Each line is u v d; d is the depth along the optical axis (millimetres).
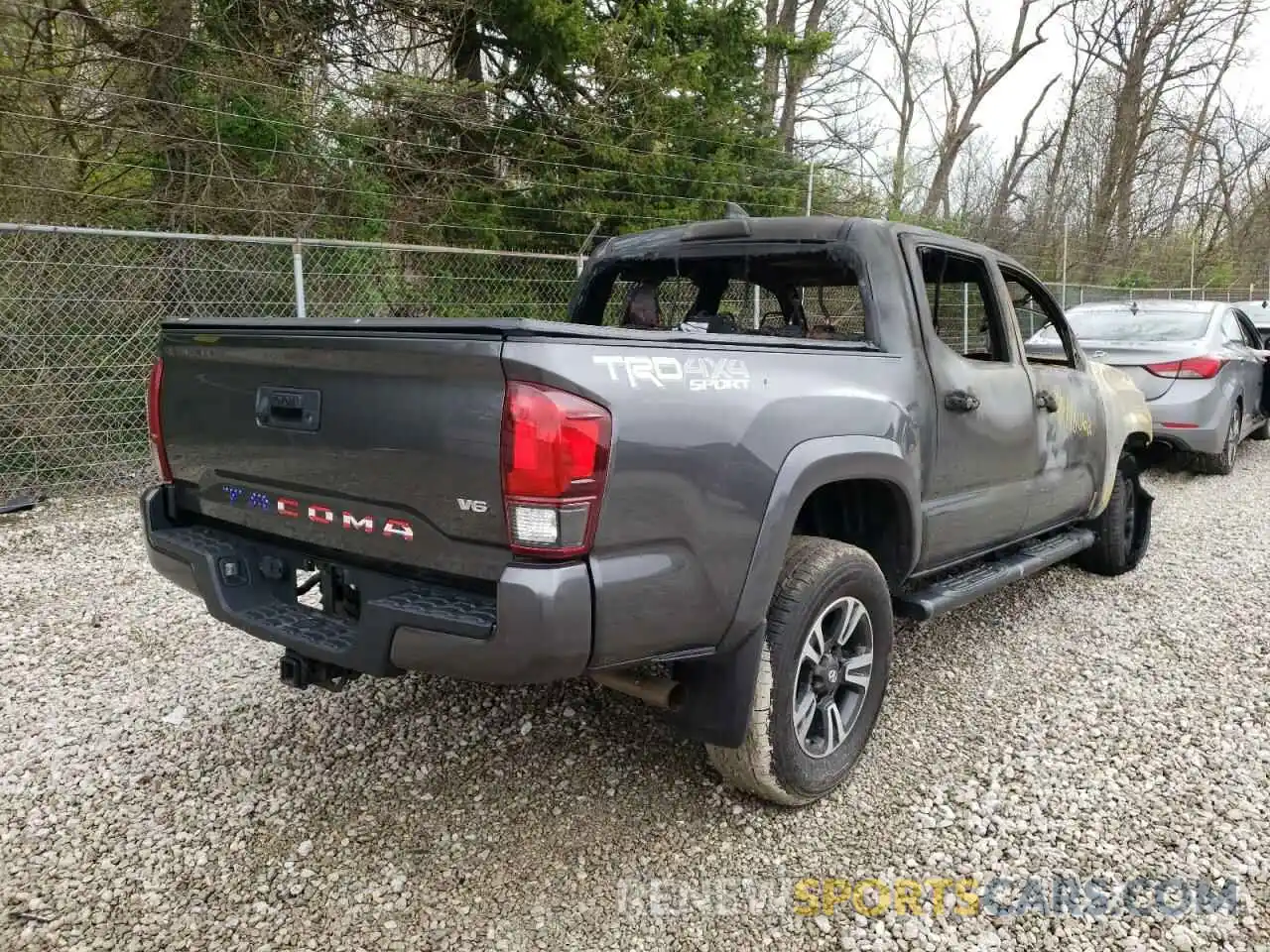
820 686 2951
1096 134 29938
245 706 3648
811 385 2764
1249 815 2920
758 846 2762
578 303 4176
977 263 3836
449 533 2236
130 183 9453
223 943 2332
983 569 4012
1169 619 4711
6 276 7223
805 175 13844
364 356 2324
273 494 2701
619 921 2432
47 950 2291
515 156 11016
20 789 3029
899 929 2412
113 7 9000
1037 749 3355
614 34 11375
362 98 10219
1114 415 4930
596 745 3350
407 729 3467
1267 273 30672
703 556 2393
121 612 4680
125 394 7684
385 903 2490
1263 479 8422
